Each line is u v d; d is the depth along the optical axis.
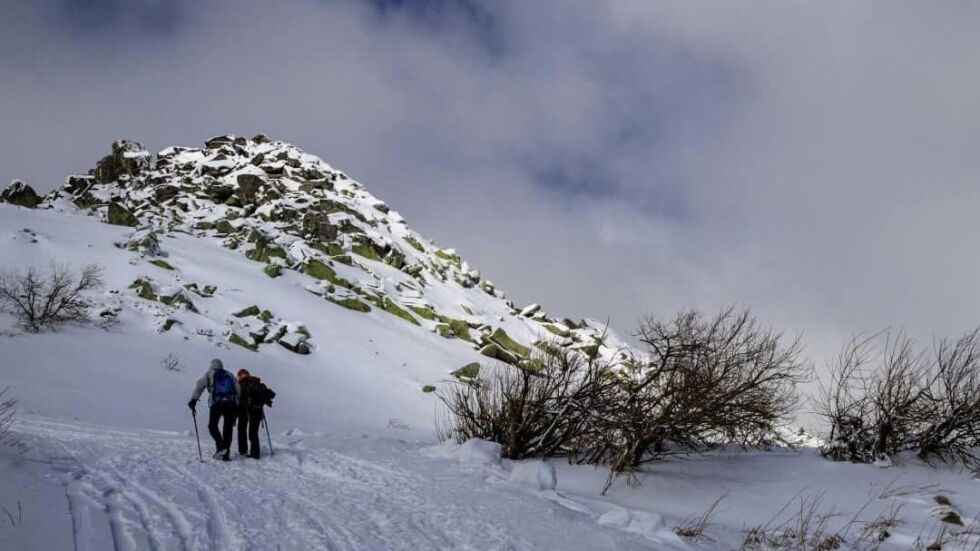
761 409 12.34
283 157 74.44
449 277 65.75
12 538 5.12
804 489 10.50
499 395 13.82
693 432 12.25
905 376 12.28
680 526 8.12
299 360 33.72
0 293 28.55
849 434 12.33
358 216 64.88
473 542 6.36
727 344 12.31
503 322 59.00
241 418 11.10
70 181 67.12
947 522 8.63
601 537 6.94
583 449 13.14
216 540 5.88
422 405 32.12
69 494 6.86
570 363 13.52
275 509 7.23
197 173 68.25
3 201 52.44
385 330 43.50
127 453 10.31
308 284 45.38
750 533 8.14
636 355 13.87
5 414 14.38
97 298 31.11
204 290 37.09
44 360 23.97
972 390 11.99
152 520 6.34
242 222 56.28
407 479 9.48
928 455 12.16
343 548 5.89
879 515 9.03
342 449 12.41
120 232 41.59
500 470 10.71
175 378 25.95
